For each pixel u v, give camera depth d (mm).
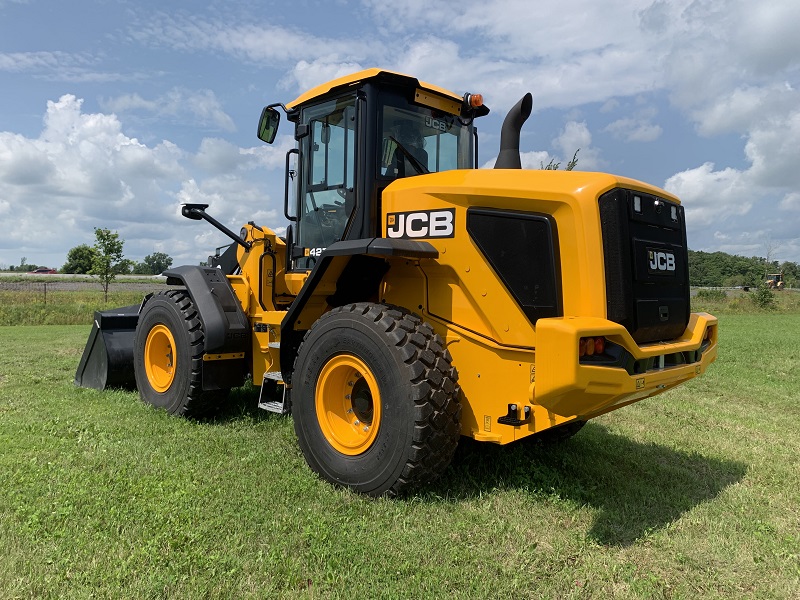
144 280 59719
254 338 5055
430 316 3656
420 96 4180
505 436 3307
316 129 4453
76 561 2506
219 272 5273
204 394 4891
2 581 2342
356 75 4027
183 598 2248
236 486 3389
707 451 4555
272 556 2566
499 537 2871
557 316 3154
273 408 4367
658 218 3379
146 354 5492
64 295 28281
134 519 2908
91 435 4398
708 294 31797
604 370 2768
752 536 3006
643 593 2428
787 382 7922
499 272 3322
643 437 4926
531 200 3236
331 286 3988
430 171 4324
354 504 3191
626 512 3236
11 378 6973
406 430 3176
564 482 3625
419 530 2893
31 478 3422
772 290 30328
